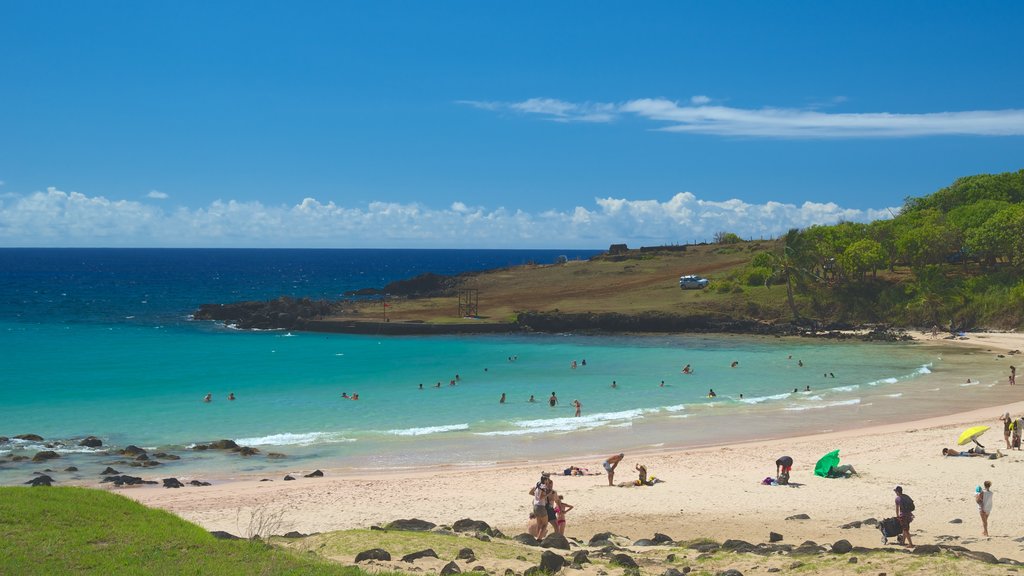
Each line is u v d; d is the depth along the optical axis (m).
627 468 36.88
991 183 157.50
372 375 70.19
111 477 34.91
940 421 48.62
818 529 25.89
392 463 39.47
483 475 35.75
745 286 122.38
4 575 14.82
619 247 175.62
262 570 16.33
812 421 50.16
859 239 124.00
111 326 112.00
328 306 121.88
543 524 23.61
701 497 30.62
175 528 18.67
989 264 118.12
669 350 90.00
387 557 18.62
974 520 26.31
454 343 96.75
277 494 31.62
